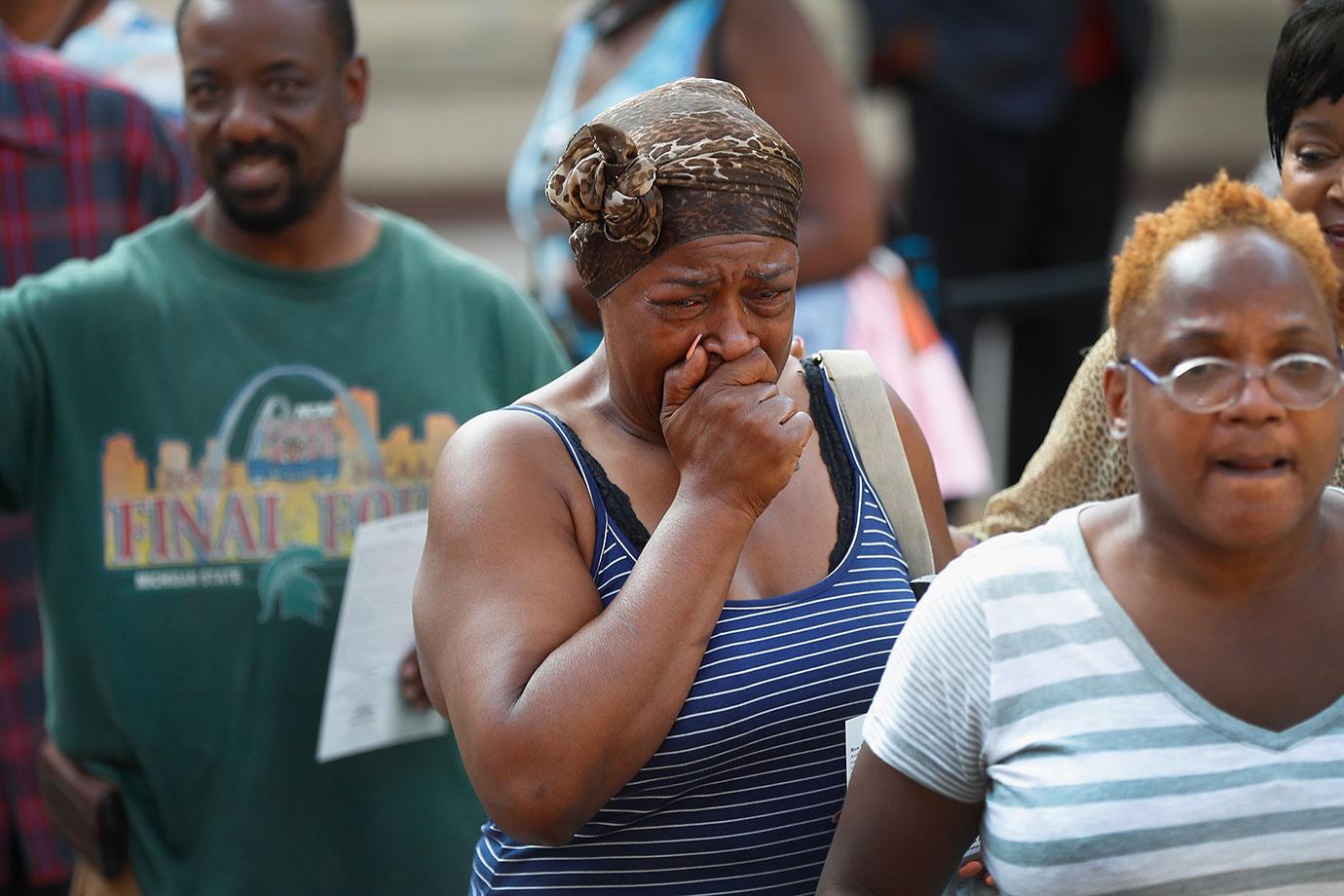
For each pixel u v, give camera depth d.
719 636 8.00
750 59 15.53
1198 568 6.61
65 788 11.73
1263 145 42.44
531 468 8.19
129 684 11.40
